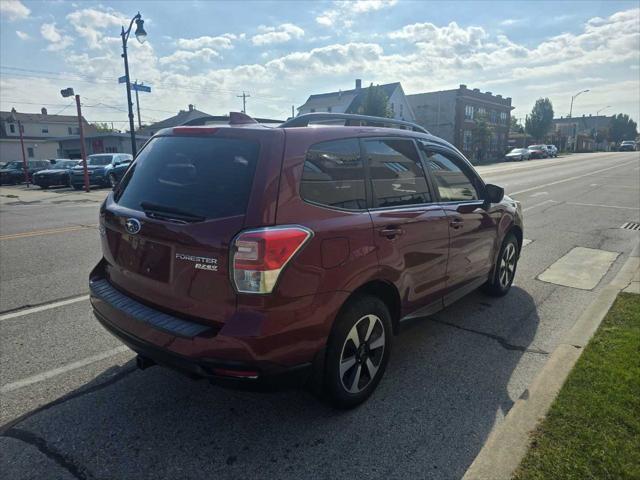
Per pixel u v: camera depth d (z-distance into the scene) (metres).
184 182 2.76
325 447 2.68
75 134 70.38
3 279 5.86
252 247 2.35
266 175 2.51
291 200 2.54
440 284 3.75
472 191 4.38
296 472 2.47
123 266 2.99
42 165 32.25
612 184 19.66
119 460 2.55
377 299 3.03
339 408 2.98
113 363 3.65
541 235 8.84
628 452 2.42
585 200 14.25
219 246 2.41
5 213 13.02
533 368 3.63
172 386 3.32
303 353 2.55
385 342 3.17
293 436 2.77
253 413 3.00
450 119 58.16
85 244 8.09
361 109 43.94
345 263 2.71
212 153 2.77
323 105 60.78
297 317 2.49
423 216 3.42
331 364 2.77
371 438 2.76
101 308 3.05
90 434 2.77
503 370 3.60
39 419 2.91
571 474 2.28
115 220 3.02
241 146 2.69
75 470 2.47
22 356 3.75
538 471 2.31
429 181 3.71
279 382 2.51
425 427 2.87
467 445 2.70
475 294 5.35
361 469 2.50
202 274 2.48
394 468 2.51
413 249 3.30
